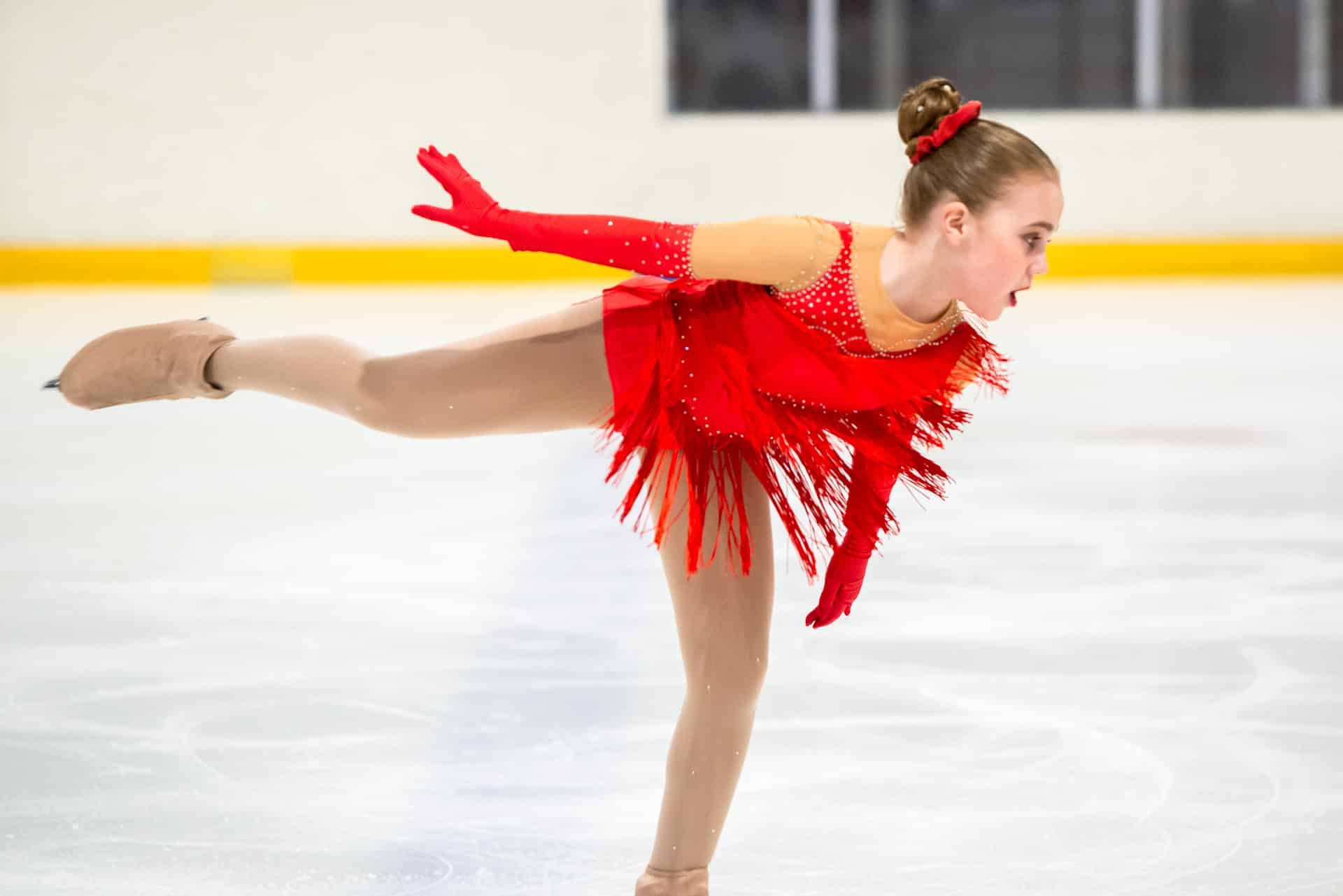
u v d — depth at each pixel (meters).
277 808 10.02
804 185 48.09
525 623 14.35
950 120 8.05
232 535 17.88
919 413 8.66
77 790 10.30
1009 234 7.89
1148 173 47.69
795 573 16.41
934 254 8.05
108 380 9.64
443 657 13.32
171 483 20.86
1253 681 12.63
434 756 11.00
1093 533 18.00
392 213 47.78
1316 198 47.59
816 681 12.76
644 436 8.36
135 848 9.37
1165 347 34.06
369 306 40.75
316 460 22.61
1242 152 47.47
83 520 18.61
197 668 12.98
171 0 46.72
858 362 8.27
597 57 47.56
